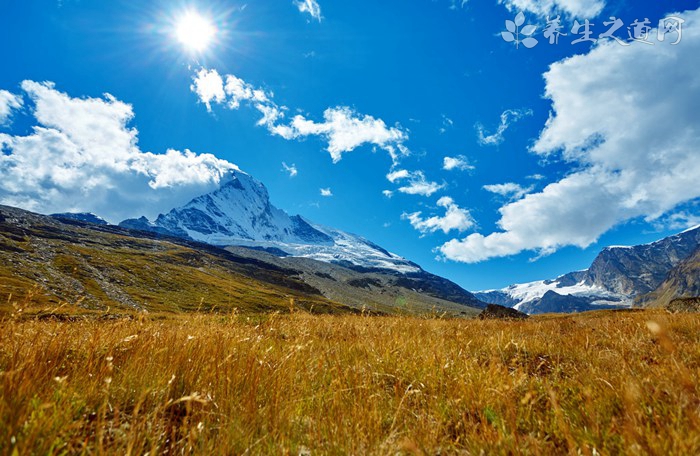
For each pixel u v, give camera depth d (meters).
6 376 2.95
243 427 3.20
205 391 3.64
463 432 3.32
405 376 4.91
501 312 35.62
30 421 2.62
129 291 106.44
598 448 2.84
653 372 4.35
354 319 12.05
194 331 5.98
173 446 2.78
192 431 2.69
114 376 3.97
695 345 6.40
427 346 6.50
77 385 3.62
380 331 9.49
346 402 3.88
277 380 4.09
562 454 2.91
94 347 4.16
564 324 13.56
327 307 140.62
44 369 3.76
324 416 3.61
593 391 4.04
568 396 4.19
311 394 4.37
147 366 4.25
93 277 110.56
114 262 133.75
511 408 3.21
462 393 4.04
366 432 3.24
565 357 6.67
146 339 4.79
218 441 2.87
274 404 3.57
